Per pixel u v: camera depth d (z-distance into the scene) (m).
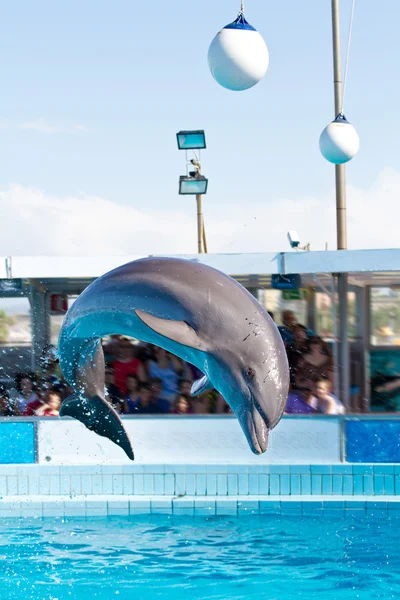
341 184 11.87
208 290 3.55
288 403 9.47
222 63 6.46
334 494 8.67
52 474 8.79
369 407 10.09
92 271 8.84
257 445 3.46
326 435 8.85
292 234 10.20
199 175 13.47
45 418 8.93
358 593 6.11
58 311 9.97
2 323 9.91
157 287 3.61
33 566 6.75
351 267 8.59
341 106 11.25
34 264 8.80
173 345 3.68
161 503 8.50
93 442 8.91
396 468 8.66
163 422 8.92
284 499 8.52
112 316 3.79
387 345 10.16
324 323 9.83
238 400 3.54
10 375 9.92
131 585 6.25
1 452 8.92
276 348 3.55
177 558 6.97
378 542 7.42
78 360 4.19
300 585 6.27
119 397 9.72
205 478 8.72
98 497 8.63
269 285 10.03
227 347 3.51
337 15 11.35
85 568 6.70
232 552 7.14
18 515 8.48
